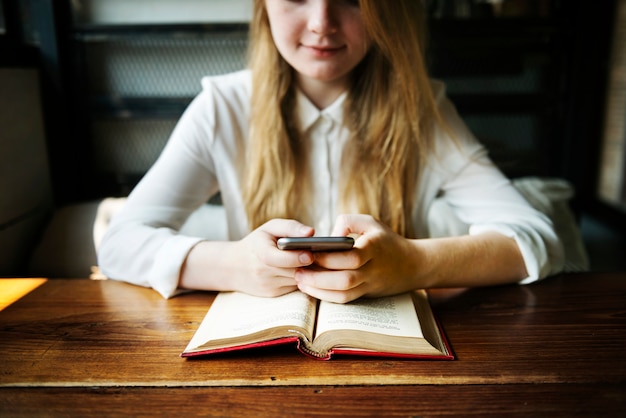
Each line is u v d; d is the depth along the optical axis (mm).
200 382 633
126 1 1853
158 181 1099
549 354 695
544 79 1929
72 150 1862
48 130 1786
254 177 1133
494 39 1859
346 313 755
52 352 709
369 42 1025
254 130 1137
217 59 1844
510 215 1056
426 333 731
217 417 568
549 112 1946
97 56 1826
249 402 594
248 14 1822
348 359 685
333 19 941
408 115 1123
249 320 743
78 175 1900
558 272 1004
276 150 1114
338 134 1159
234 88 1191
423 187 1208
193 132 1142
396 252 836
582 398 597
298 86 1147
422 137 1172
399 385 625
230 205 1211
